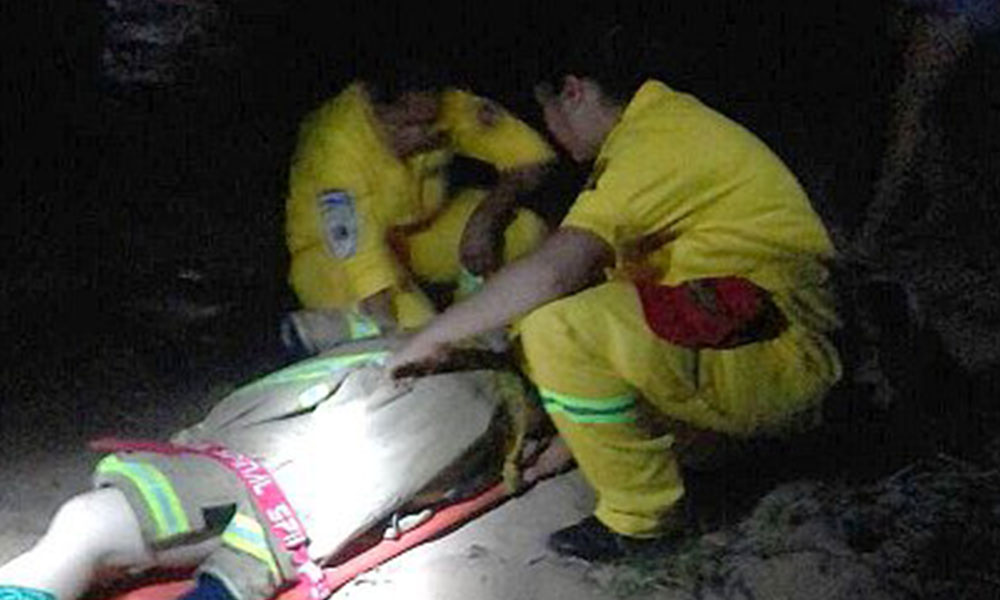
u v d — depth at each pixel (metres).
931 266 3.51
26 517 2.50
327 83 4.24
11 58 4.32
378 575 2.35
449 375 2.40
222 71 4.50
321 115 2.88
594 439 2.34
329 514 2.28
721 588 2.36
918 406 2.73
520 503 2.55
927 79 3.52
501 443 2.51
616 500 2.39
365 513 2.31
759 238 2.40
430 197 2.92
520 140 2.91
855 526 2.46
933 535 2.44
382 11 3.67
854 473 2.64
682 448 2.49
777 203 2.40
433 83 2.79
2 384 2.96
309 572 2.24
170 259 3.54
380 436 2.33
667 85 2.42
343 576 2.31
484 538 2.46
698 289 2.36
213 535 2.24
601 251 2.31
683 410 2.37
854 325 2.62
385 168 2.82
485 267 2.87
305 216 2.88
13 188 3.89
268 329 3.22
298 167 2.89
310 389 2.35
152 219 3.78
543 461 2.60
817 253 2.44
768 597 2.34
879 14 4.45
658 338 2.31
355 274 2.78
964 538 2.44
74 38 4.43
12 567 2.12
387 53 2.89
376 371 2.36
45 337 3.15
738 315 2.34
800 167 4.09
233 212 3.82
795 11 4.66
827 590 2.35
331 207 2.80
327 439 2.32
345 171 2.81
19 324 3.20
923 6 3.48
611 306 2.30
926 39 3.50
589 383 2.30
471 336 2.30
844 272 2.56
